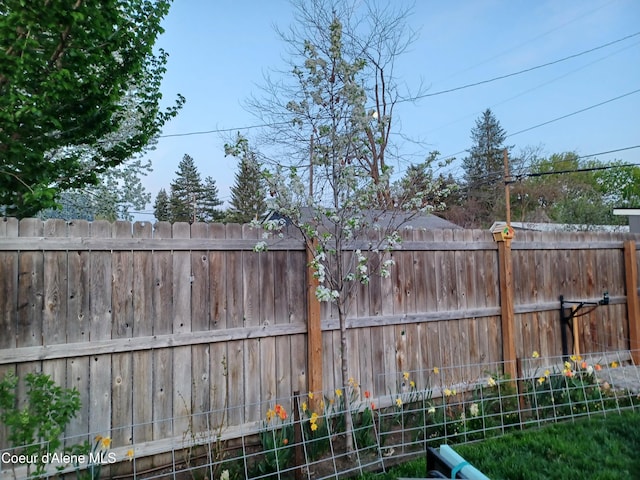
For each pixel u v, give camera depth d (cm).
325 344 363
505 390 391
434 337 412
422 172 363
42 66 293
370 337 383
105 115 358
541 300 472
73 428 274
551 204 2108
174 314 309
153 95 464
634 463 288
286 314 349
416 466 295
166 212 3070
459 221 2184
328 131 328
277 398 340
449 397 401
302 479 280
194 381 313
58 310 275
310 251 351
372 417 332
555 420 372
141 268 301
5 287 263
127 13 367
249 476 281
